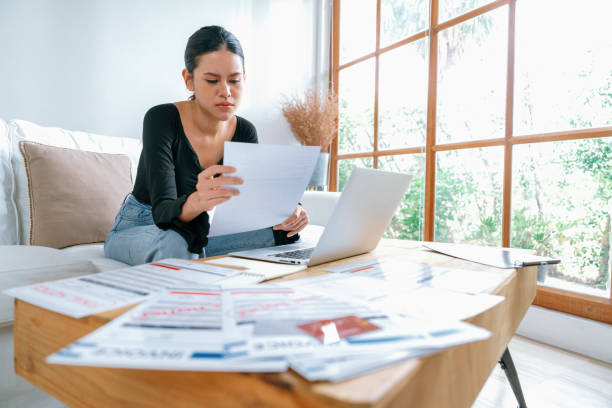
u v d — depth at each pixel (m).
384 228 0.92
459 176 2.12
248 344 0.28
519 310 0.73
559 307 1.63
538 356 1.48
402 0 2.51
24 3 1.80
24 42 1.81
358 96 2.87
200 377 0.30
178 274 0.58
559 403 1.12
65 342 0.43
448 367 0.36
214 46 1.03
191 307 0.37
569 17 1.65
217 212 0.77
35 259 0.86
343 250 0.80
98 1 2.04
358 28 2.88
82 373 0.41
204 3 2.49
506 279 0.62
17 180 1.36
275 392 0.25
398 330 0.31
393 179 0.80
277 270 0.64
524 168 1.82
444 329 0.31
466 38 2.09
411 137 2.43
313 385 0.24
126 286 0.50
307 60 3.08
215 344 0.28
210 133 1.23
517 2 1.84
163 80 2.30
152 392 0.33
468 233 2.08
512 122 1.86
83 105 2.00
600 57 1.57
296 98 2.94
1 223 1.29
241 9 2.69
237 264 0.71
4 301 0.76
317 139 2.77
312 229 1.64
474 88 2.05
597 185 1.58
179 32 2.37
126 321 0.32
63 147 1.47
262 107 2.87
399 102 2.51
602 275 1.58
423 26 2.36
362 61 2.82
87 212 1.38
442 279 0.60
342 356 0.26
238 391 0.27
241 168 0.72
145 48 2.22
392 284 0.55
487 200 1.98
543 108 1.75
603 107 1.56
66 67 1.94
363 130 2.82
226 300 0.39
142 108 2.21
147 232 0.94
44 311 0.46
